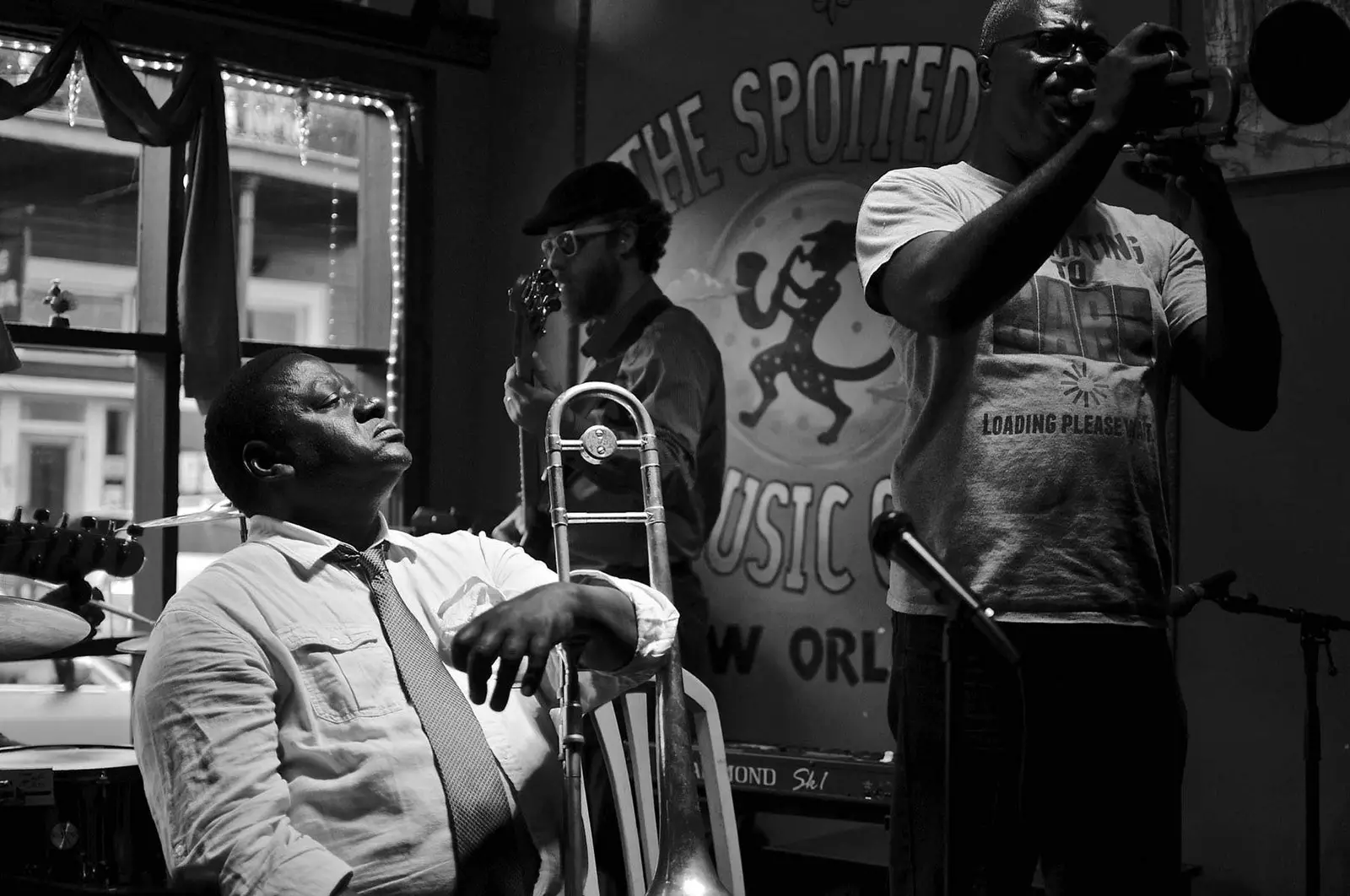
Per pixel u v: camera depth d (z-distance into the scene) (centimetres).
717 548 424
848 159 406
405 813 160
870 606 392
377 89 478
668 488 338
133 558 335
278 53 456
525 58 492
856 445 398
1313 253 325
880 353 395
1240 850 329
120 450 446
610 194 357
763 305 421
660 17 454
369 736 163
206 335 427
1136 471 180
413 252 486
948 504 181
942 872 178
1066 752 174
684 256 443
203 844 150
